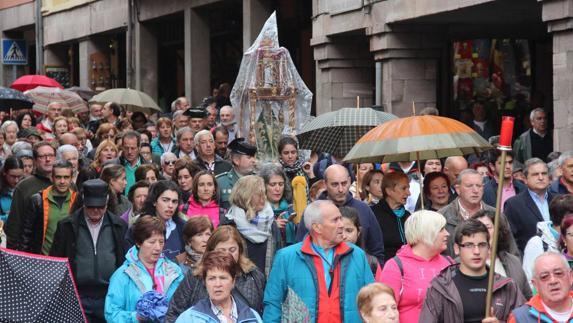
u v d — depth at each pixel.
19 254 9.84
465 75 29.58
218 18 39.94
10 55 46.94
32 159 19.67
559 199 13.43
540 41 29.78
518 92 30.00
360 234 14.03
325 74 30.48
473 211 14.13
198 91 39.03
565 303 10.53
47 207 16.50
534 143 22.81
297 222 15.41
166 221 14.62
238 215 14.23
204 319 11.26
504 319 11.26
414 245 12.02
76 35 48.19
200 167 18.89
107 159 20.38
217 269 11.16
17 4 53.72
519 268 12.27
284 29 36.25
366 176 16.48
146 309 12.27
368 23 27.95
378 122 18.58
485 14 25.58
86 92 37.31
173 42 42.66
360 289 11.27
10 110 31.42
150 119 32.53
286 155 18.91
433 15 25.67
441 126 14.48
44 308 9.63
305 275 12.12
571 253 12.46
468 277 11.29
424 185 15.54
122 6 43.81
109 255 14.49
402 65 27.62
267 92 22.00
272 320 12.18
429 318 11.22
